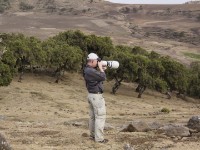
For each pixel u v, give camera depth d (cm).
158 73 9806
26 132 1723
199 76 10806
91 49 11381
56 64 9394
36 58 9106
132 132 1744
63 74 10306
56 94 7775
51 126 2075
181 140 1551
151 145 1437
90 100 1428
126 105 7650
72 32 11969
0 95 7081
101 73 1392
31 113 5344
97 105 1421
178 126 1698
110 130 1858
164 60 10350
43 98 7194
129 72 9119
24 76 9525
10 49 8644
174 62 10281
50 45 10600
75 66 9769
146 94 10069
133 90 10156
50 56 9419
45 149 1341
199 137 1631
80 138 1525
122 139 1529
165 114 5275
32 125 2170
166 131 1678
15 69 7781
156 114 5359
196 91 10600
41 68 10700
